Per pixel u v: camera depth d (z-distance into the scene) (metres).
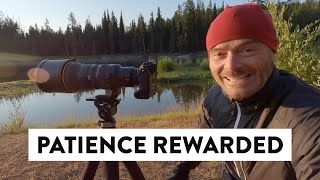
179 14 30.23
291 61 2.00
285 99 0.50
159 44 28.09
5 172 1.77
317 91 0.52
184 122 2.78
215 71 0.53
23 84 9.82
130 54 28.56
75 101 6.63
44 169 1.78
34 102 6.98
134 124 2.87
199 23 27.55
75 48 31.58
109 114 0.84
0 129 3.02
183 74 10.61
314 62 2.02
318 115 0.46
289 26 2.09
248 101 0.54
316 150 0.44
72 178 1.67
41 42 33.16
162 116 3.18
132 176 0.87
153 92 0.81
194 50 27.06
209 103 0.69
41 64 0.82
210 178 1.55
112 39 31.08
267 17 0.51
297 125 0.47
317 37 2.16
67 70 0.80
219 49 0.51
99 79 0.79
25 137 2.54
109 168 0.84
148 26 29.27
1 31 34.81
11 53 32.22
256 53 0.49
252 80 0.51
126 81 0.79
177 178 0.80
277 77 0.53
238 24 0.49
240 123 0.57
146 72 0.78
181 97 6.55
